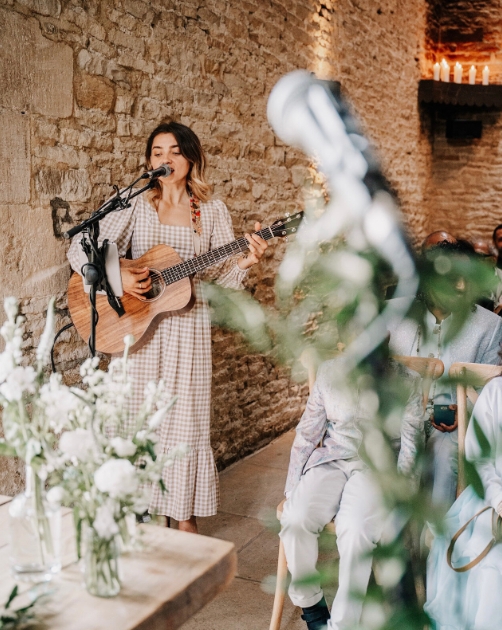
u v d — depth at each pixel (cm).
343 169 55
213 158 421
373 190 56
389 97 737
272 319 65
